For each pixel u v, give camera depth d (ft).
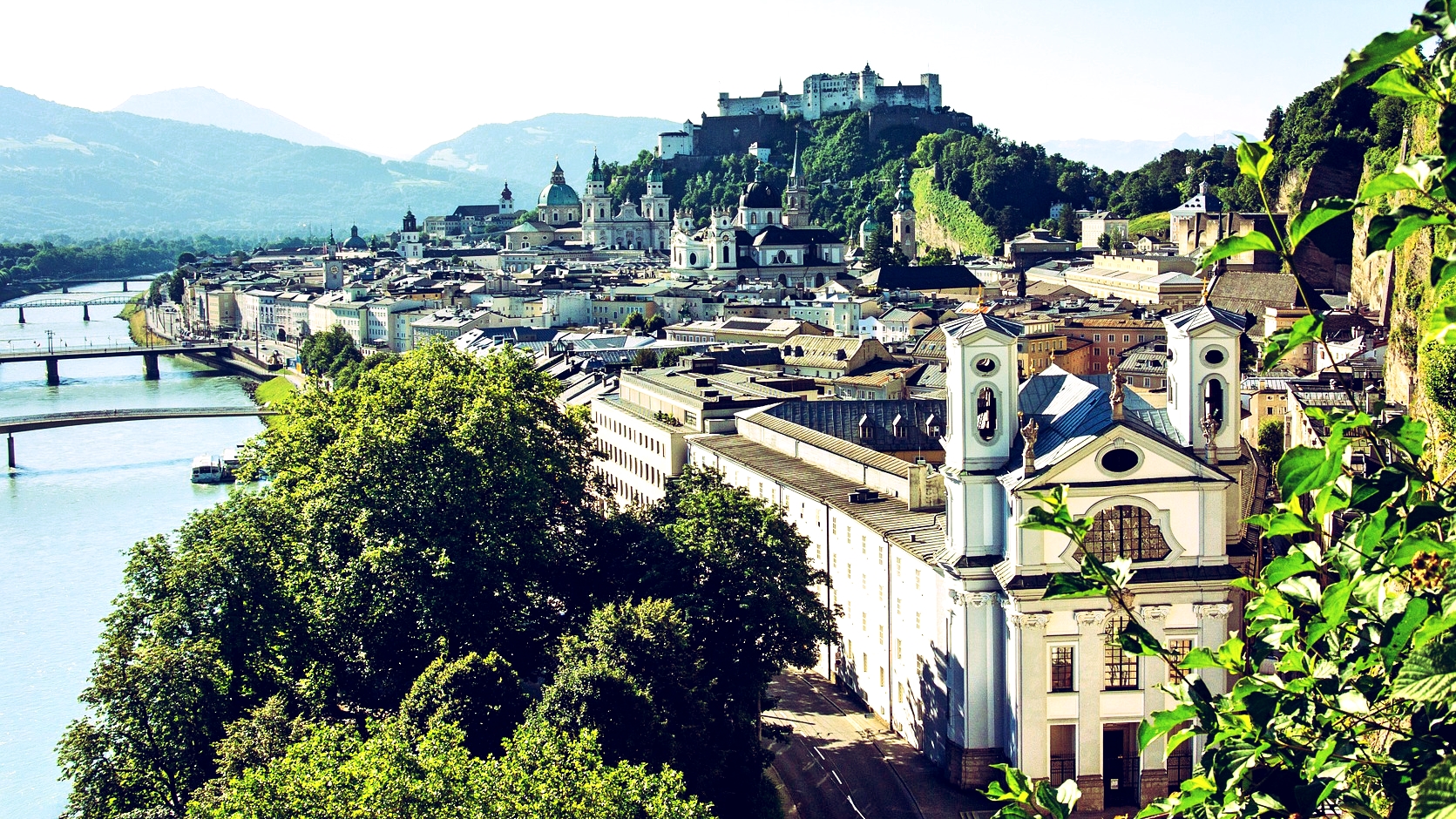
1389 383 590.14
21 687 585.63
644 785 291.17
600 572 455.22
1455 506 86.53
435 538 423.23
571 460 574.15
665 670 370.12
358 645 416.46
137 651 389.60
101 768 372.79
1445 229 77.82
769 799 396.57
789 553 430.61
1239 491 399.03
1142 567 379.96
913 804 396.98
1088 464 377.71
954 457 397.39
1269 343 85.92
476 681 368.68
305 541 445.37
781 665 424.87
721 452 626.64
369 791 272.10
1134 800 384.68
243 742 340.39
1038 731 382.63
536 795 274.98
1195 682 97.96
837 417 625.00
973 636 396.78
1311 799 87.45
